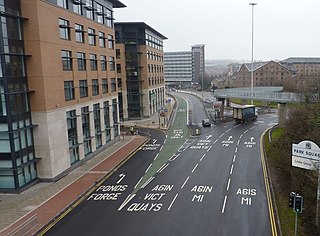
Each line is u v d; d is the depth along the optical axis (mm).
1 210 22984
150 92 73375
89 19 37688
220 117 67312
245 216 20859
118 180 29531
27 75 27672
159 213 21859
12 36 25734
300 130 26875
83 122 36281
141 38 68625
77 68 34594
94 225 20359
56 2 30234
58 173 30109
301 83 71875
